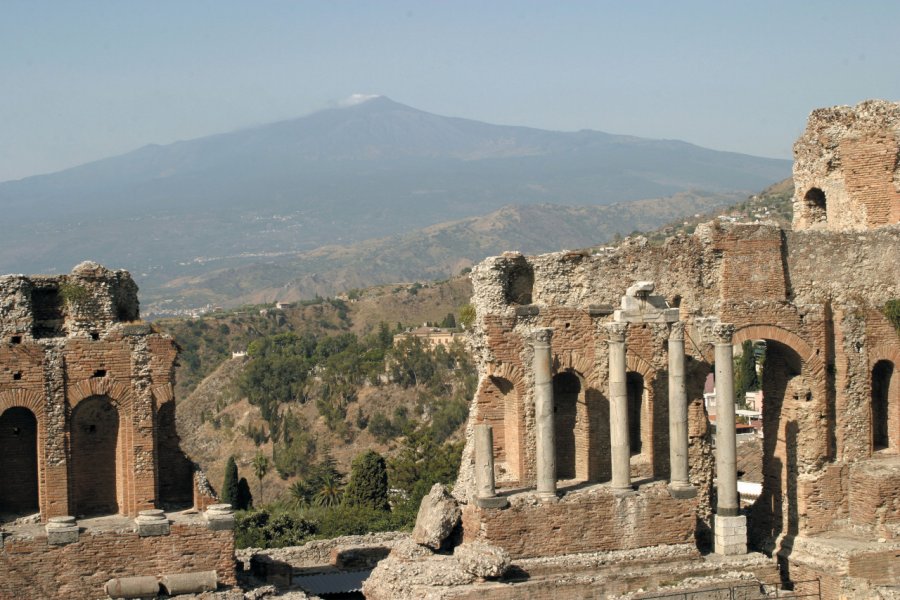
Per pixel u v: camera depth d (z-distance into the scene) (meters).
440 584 52.41
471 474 58.03
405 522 82.50
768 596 54.81
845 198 69.31
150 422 52.19
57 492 50.88
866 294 65.44
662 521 57.72
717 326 59.97
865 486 62.88
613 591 54.25
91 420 53.00
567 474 61.09
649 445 60.72
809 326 63.62
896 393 65.62
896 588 57.69
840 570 59.19
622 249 60.88
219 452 198.88
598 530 56.69
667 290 61.59
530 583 52.91
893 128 67.25
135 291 55.31
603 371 59.97
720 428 59.69
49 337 52.06
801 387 63.94
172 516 51.56
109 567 49.44
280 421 199.38
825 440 63.62
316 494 132.88
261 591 50.84
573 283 60.09
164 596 49.38
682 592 53.50
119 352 52.00
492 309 58.41
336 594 56.50
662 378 60.62
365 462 99.62
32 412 51.28
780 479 64.81
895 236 66.00
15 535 48.69
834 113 69.75
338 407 199.75
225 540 50.75
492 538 54.81
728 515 59.34
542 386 56.56
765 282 63.12
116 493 53.00
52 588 48.78
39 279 52.03
